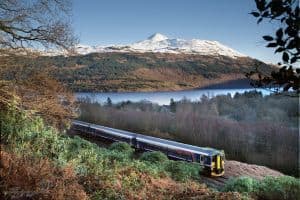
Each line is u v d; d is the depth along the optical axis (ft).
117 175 48.19
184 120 177.06
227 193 51.08
